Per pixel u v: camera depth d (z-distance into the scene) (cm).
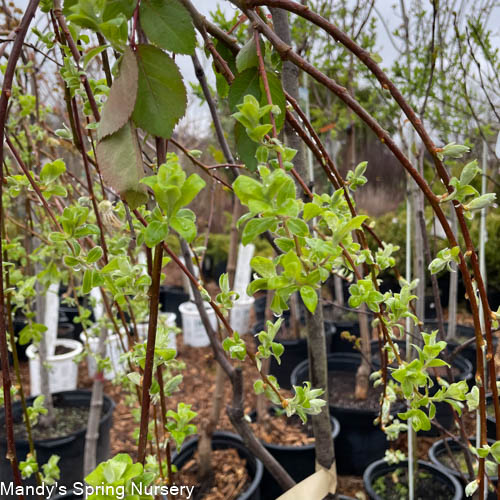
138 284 66
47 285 125
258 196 42
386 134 57
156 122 52
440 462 241
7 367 74
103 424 268
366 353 295
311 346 118
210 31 68
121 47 49
